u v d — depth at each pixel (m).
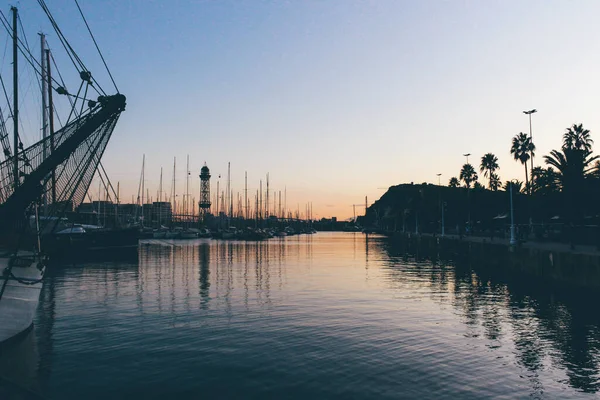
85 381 13.47
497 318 22.73
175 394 12.53
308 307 25.30
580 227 44.62
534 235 59.03
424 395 12.50
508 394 12.66
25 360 15.40
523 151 82.75
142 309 24.55
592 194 49.50
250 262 57.59
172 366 14.83
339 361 15.39
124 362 15.22
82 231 62.56
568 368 14.91
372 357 15.85
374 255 75.69
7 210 16.66
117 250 71.81
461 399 12.26
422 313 23.80
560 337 18.91
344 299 28.22
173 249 86.75
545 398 12.44
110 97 17.28
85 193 18.25
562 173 53.66
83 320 21.70
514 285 36.12
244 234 138.75
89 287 33.28
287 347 17.06
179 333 19.16
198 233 138.62
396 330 19.86
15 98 24.20
